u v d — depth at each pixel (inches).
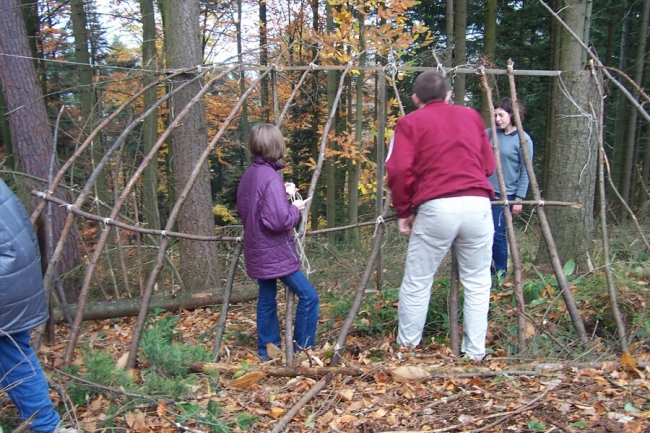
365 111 495.2
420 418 100.3
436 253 125.6
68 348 127.0
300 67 162.6
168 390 110.7
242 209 134.6
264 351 144.4
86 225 279.4
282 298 199.5
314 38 249.3
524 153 144.6
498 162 142.7
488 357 133.3
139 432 96.7
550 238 139.4
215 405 103.5
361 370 120.0
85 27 350.6
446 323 149.8
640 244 192.5
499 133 169.2
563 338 139.1
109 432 97.6
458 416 100.0
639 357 121.6
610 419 94.2
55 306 185.0
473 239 123.6
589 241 179.2
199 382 121.1
